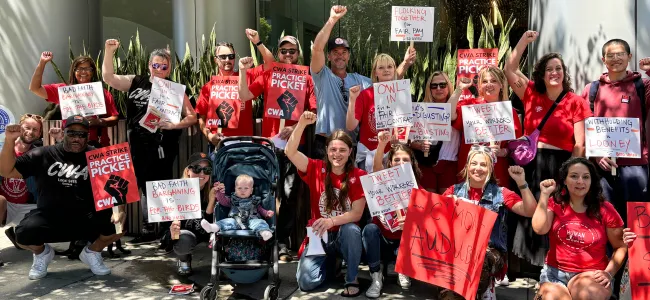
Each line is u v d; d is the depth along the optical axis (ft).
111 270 17.40
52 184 16.24
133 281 16.48
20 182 18.85
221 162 15.72
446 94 16.76
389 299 15.10
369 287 15.37
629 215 12.84
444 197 14.01
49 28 23.79
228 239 15.02
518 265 16.84
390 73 16.71
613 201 15.38
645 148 15.29
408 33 17.44
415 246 14.23
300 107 17.46
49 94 19.43
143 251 19.24
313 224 14.80
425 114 16.29
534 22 18.57
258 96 19.80
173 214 15.47
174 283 16.31
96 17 26.11
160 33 33.65
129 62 23.72
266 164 15.84
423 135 16.33
